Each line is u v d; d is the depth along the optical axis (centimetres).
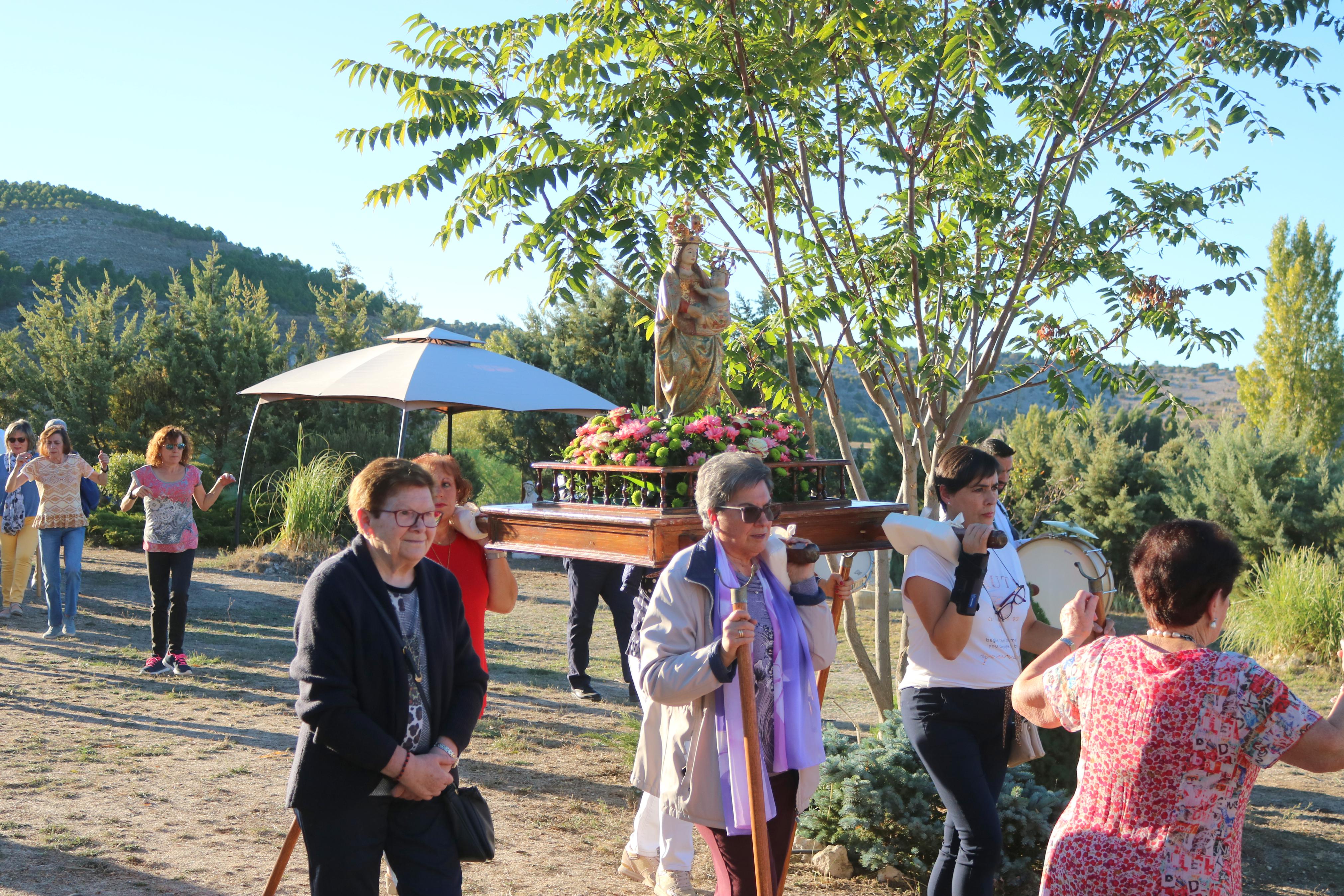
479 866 467
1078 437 1798
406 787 276
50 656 876
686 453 372
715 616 301
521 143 518
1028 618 395
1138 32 578
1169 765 233
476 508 429
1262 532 1488
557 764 653
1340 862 541
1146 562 249
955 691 352
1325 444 3369
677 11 577
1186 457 1759
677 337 454
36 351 2500
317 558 1605
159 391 2333
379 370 1283
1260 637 1158
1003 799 485
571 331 2225
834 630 333
